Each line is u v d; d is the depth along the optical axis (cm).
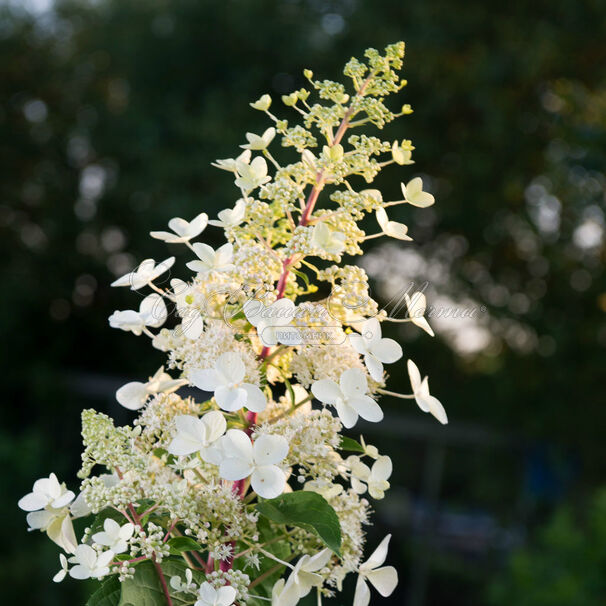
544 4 712
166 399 101
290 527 114
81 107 938
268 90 767
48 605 552
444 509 731
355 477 106
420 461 736
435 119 755
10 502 636
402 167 729
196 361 97
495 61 687
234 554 98
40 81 947
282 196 102
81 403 822
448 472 743
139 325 103
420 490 731
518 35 702
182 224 107
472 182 755
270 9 761
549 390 744
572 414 729
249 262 98
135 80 792
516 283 786
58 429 808
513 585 498
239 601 94
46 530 100
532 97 754
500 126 709
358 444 106
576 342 744
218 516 95
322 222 104
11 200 906
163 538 99
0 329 806
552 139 751
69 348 884
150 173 769
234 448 87
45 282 889
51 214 914
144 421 101
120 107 909
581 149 716
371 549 699
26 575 568
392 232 104
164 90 780
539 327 750
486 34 720
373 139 106
